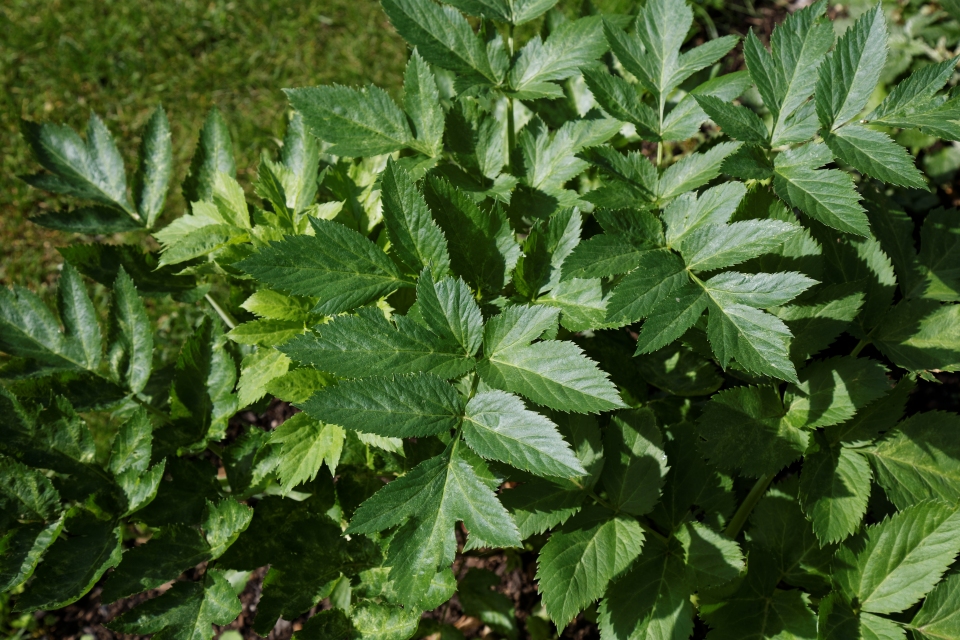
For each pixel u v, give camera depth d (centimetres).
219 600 73
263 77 139
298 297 74
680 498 76
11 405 75
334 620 73
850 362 72
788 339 65
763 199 73
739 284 66
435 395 65
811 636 71
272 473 79
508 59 79
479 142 79
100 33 143
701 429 72
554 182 79
